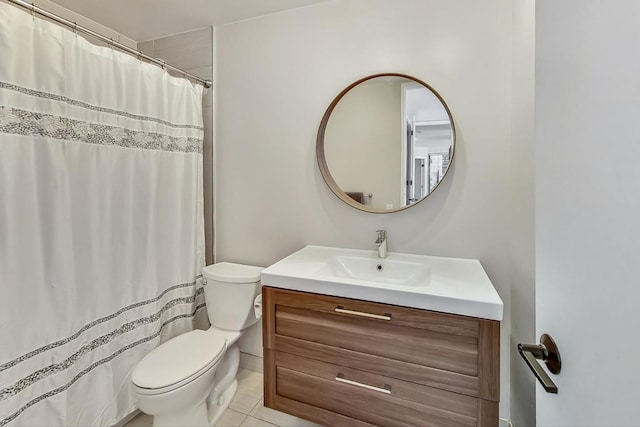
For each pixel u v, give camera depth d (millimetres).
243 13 1738
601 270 413
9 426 1020
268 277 1270
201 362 1329
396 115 1525
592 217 434
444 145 1451
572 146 490
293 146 1745
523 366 1202
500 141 1368
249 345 1925
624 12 369
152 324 1535
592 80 436
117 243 1391
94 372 1299
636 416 344
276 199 1807
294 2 1634
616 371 379
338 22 1605
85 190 1256
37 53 1087
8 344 1023
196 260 1821
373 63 1551
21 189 1051
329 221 1699
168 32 1945
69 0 1589
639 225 341
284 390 1271
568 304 499
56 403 1145
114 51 1362
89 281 1276
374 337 1112
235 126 1871
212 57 1889
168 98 1622
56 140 1145
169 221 1650
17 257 1045
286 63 1728
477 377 988
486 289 1070
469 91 1400
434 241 1505
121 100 1382
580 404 457
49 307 1131
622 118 371
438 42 1436
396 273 1445
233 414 1566
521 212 1217
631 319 355
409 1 1472
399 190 1542
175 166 1673
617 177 380
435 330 1030
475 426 1001
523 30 1181
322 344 1192
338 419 1182
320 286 1180
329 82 1644
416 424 1072
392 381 1097
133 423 1486
